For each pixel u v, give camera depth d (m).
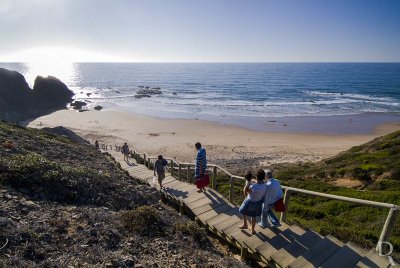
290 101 68.62
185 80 144.25
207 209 7.09
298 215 8.68
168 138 34.69
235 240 5.44
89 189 7.20
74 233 4.67
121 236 5.07
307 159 25.80
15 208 4.93
